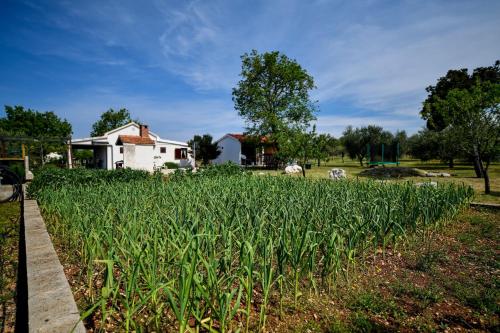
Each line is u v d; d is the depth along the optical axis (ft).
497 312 8.93
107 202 17.11
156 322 7.35
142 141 76.95
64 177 29.60
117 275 11.07
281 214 13.10
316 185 22.94
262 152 136.15
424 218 15.97
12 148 55.67
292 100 110.83
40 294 8.36
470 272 11.78
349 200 15.69
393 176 56.75
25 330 8.63
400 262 12.68
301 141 48.91
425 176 55.83
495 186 39.34
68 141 55.26
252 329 8.02
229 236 9.49
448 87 77.41
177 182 30.19
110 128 189.88
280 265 8.77
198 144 139.74
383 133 114.32
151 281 7.69
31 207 22.25
